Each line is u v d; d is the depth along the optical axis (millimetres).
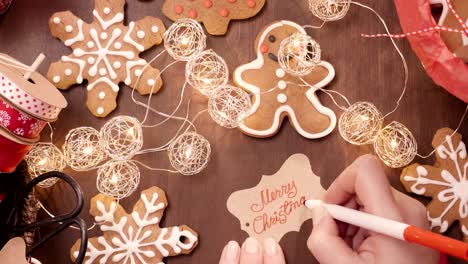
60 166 543
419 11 486
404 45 566
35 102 465
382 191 475
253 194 555
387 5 569
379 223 459
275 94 555
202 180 555
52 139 555
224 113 512
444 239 421
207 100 561
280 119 554
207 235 551
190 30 558
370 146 558
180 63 564
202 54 515
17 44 562
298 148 559
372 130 533
